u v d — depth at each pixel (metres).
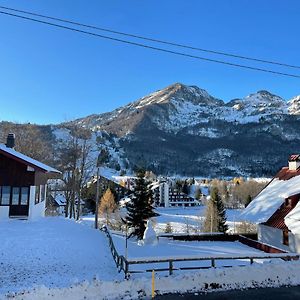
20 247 21.45
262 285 15.86
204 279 15.69
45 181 40.62
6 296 12.68
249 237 34.75
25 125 60.88
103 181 105.56
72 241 23.97
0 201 31.42
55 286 14.77
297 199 30.16
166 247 27.38
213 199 69.00
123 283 14.52
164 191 151.62
